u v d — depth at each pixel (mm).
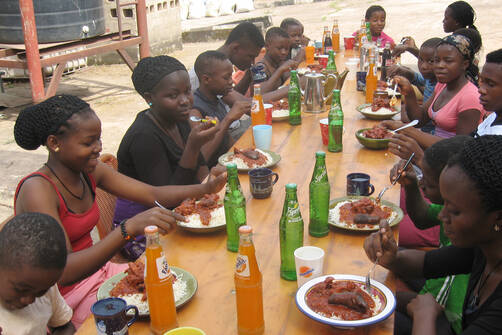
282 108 4000
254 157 2906
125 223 2115
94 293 2414
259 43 4742
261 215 2381
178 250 2137
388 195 2543
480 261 1755
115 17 10141
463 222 1497
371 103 4129
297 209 1850
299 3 17969
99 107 7738
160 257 1570
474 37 4262
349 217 2242
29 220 1603
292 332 1602
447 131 3719
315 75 3994
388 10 15484
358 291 1678
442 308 1976
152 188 2645
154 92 3004
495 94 2727
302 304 1644
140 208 2971
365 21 6480
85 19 7359
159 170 3008
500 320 1488
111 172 2615
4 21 6797
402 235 2869
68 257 2043
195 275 1947
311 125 3727
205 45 12453
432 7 15328
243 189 2682
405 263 1957
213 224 2260
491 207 1439
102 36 8055
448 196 1501
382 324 1622
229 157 3023
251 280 1533
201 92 3881
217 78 3789
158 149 3020
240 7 16453
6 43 6930
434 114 3797
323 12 15883
